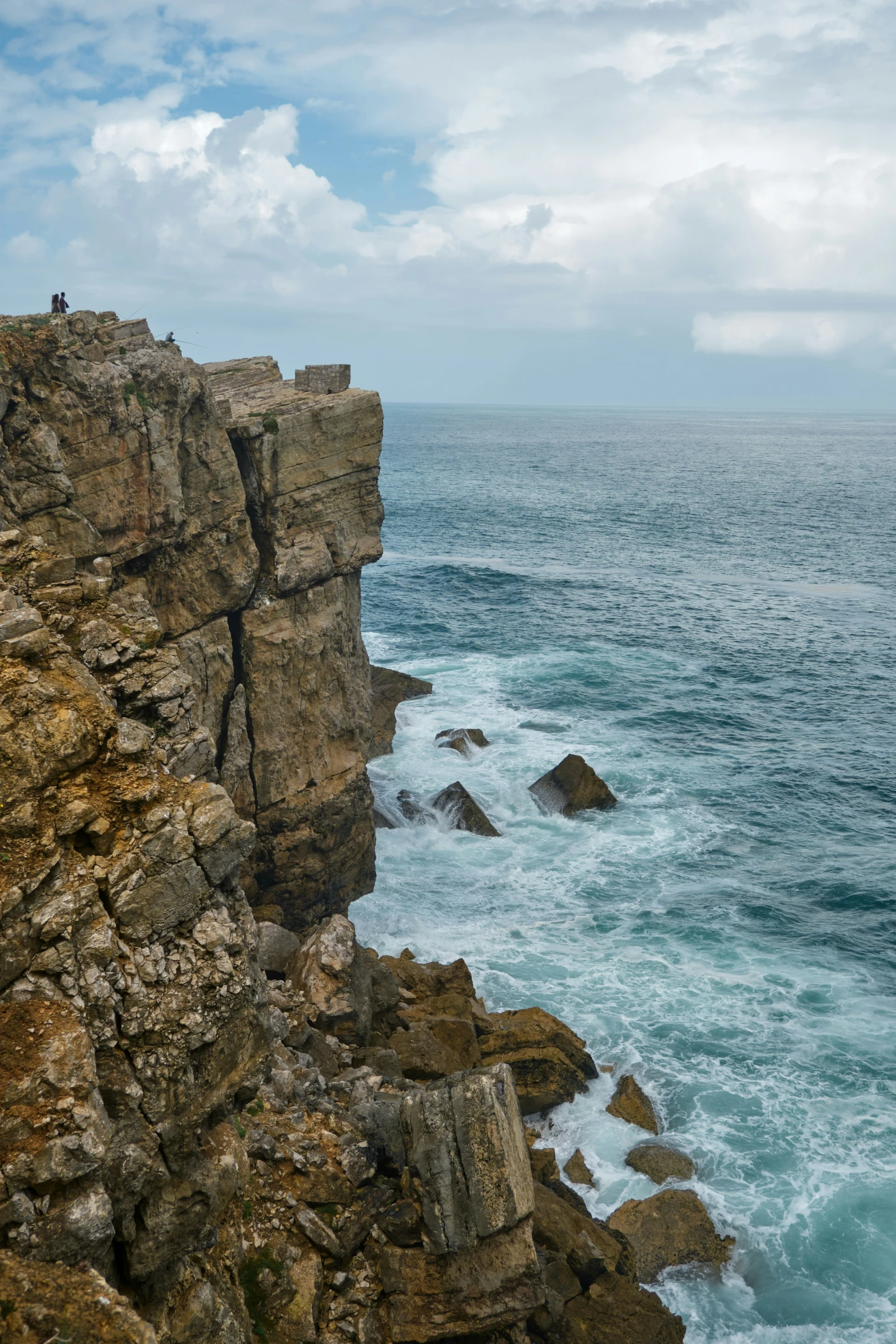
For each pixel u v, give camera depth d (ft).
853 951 121.60
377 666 209.36
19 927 35.06
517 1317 52.13
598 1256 67.87
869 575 356.18
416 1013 93.61
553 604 297.53
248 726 109.09
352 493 114.62
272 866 114.42
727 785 170.09
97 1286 28.40
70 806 37.73
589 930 124.88
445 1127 53.47
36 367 82.69
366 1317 50.83
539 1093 91.97
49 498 81.20
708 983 113.60
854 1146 89.35
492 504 539.29
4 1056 32.91
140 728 41.86
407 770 165.27
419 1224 53.21
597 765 174.70
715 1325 73.00
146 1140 35.78
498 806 156.97
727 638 265.34
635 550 402.31
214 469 99.35
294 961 83.76
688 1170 86.17
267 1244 50.24
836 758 184.03
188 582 99.81
